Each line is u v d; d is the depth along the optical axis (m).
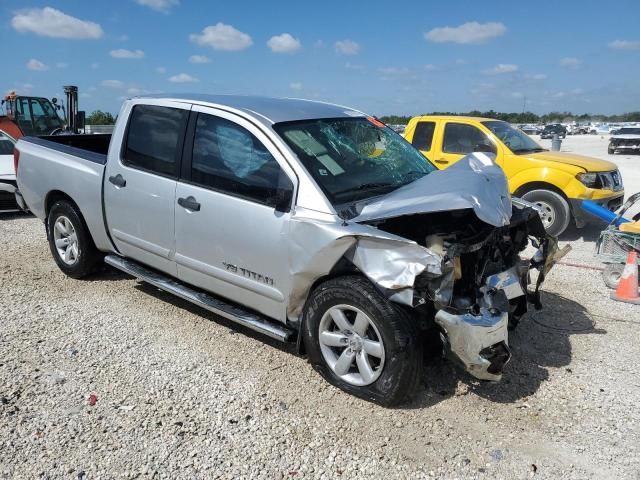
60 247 5.92
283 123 4.14
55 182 5.65
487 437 3.36
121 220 5.03
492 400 3.75
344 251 3.52
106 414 3.48
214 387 3.83
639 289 5.90
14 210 9.16
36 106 18.66
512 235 4.45
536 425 3.48
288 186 3.83
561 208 8.44
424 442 3.30
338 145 4.27
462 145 9.37
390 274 3.33
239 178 4.11
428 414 3.57
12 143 10.90
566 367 4.22
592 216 8.34
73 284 5.74
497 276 3.80
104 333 4.62
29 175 6.02
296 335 4.06
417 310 3.51
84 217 5.44
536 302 4.54
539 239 4.57
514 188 8.81
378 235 3.38
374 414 3.55
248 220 3.99
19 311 5.01
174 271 4.70
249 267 4.06
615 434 3.40
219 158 4.27
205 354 4.30
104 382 3.86
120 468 3.01
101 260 5.85
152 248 4.80
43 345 4.37
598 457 3.20
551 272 6.68
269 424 3.43
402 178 4.40
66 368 4.03
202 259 4.39
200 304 4.48
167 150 4.62
